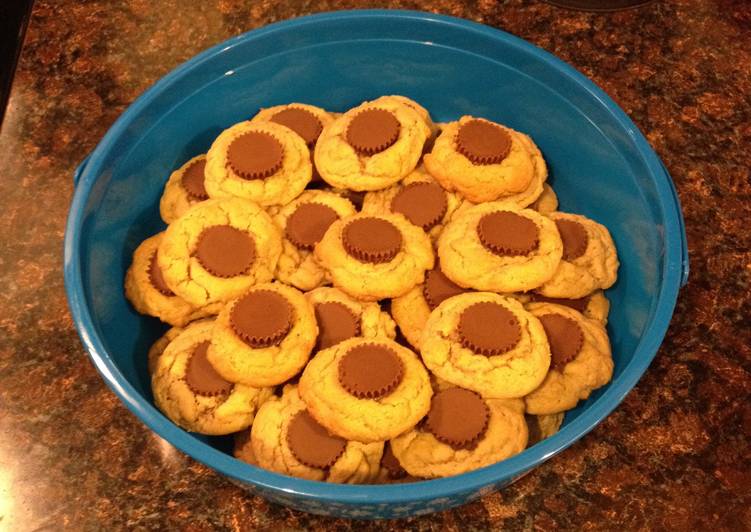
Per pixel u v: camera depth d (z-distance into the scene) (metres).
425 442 0.37
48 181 0.44
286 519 0.35
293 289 0.40
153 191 0.45
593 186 0.45
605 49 0.48
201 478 0.36
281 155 0.43
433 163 0.44
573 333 0.39
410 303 0.41
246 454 0.39
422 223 0.43
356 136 0.43
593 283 0.41
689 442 0.37
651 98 0.47
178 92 0.43
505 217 0.41
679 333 0.40
